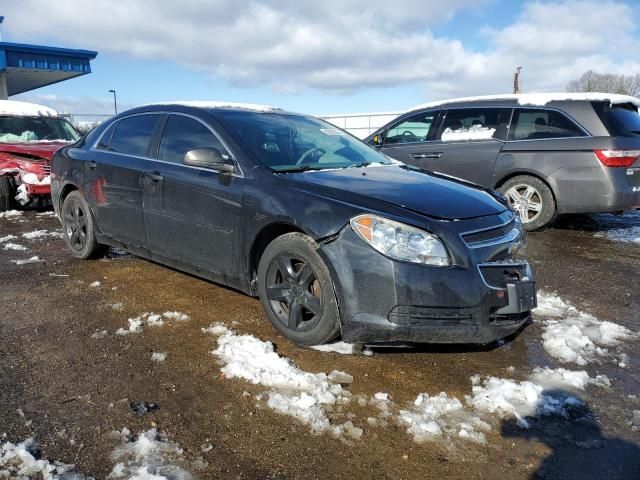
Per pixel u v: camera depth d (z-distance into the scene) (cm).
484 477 225
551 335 361
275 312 350
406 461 234
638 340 361
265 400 277
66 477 217
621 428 261
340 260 306
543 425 262
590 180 641
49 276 489
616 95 670
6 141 898
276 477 222
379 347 328
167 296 434
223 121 410
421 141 772
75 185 524
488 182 708
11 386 289
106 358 323
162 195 421
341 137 475
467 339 302
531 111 688
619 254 593
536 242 652
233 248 371
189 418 261
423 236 297
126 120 497
